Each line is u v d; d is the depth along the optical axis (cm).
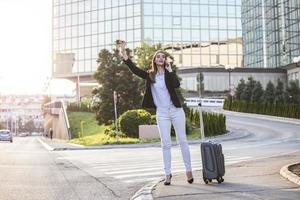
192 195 739
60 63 9050
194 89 8369
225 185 838
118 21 8769
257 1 8900
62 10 9506
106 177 1157
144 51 4622
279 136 3719
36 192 888
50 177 1152
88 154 2203
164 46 8519
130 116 3525
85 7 9206
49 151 2645
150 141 3250
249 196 709
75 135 5138
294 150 2017
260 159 1399
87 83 8719
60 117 6756
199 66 8650
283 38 8269
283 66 8269
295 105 5869
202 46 8694
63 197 828
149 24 8506
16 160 1773
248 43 8906
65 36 9444
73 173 1258
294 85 6919
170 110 860
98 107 4391
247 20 8938
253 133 4116
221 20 8819
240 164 1243
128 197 827
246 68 8438
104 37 8938
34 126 16275
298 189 770
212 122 4003
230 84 8012
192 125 4175
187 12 8656
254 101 6962
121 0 8756
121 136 3531
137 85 4350
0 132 5409
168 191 790
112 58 4391
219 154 872
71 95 9294
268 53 8625
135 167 1430
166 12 8562
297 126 4759
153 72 853
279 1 8394
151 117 3625
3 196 838
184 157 882
